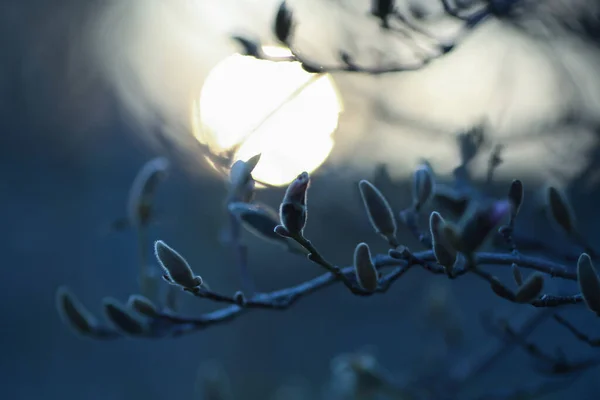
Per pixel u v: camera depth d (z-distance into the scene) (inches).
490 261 33.0
